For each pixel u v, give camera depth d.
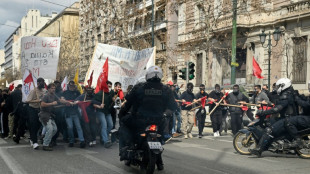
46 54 11.66
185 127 11.17
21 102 10.38
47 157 7.38
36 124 8.67
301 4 20.48
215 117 11.93
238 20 23.25
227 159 7.20
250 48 24.12
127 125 5.70
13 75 93.06
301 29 20.55
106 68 8.86
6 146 9.16
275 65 22.25
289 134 7.29
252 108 14.35
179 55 31.72
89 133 9.04
